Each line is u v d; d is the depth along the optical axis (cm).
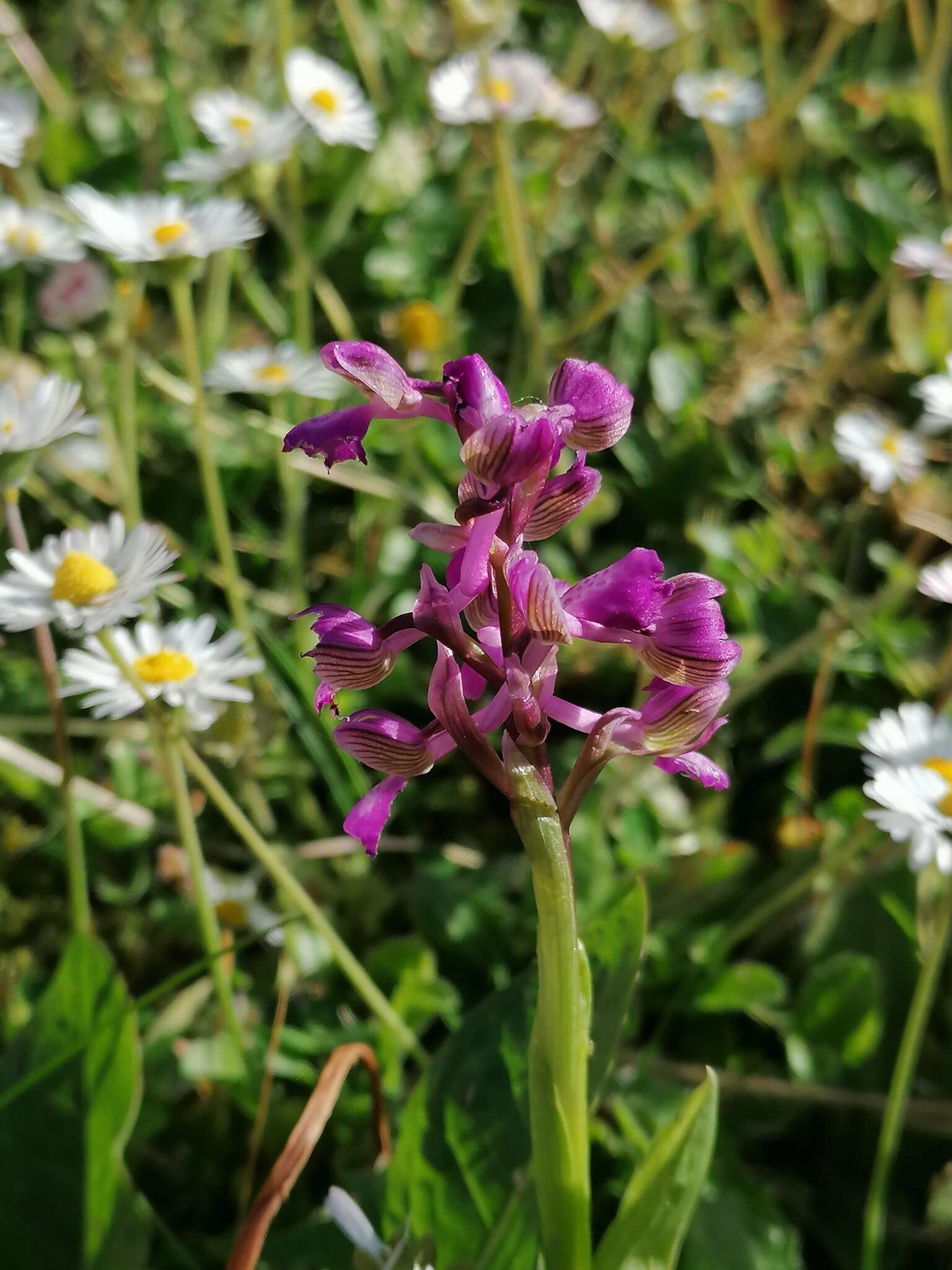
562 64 29
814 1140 14
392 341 22
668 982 15
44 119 24
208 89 25
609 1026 11
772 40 25
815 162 27
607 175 27
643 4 23
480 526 8
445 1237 11
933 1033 15
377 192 24
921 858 12
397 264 24
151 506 20
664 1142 9
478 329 23
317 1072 14
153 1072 14
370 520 19
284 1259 12
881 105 26
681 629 8
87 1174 11
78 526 18
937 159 27
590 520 20
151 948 15
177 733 13
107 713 13
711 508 21
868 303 21
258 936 12
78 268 18
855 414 20
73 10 26
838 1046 14
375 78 25
